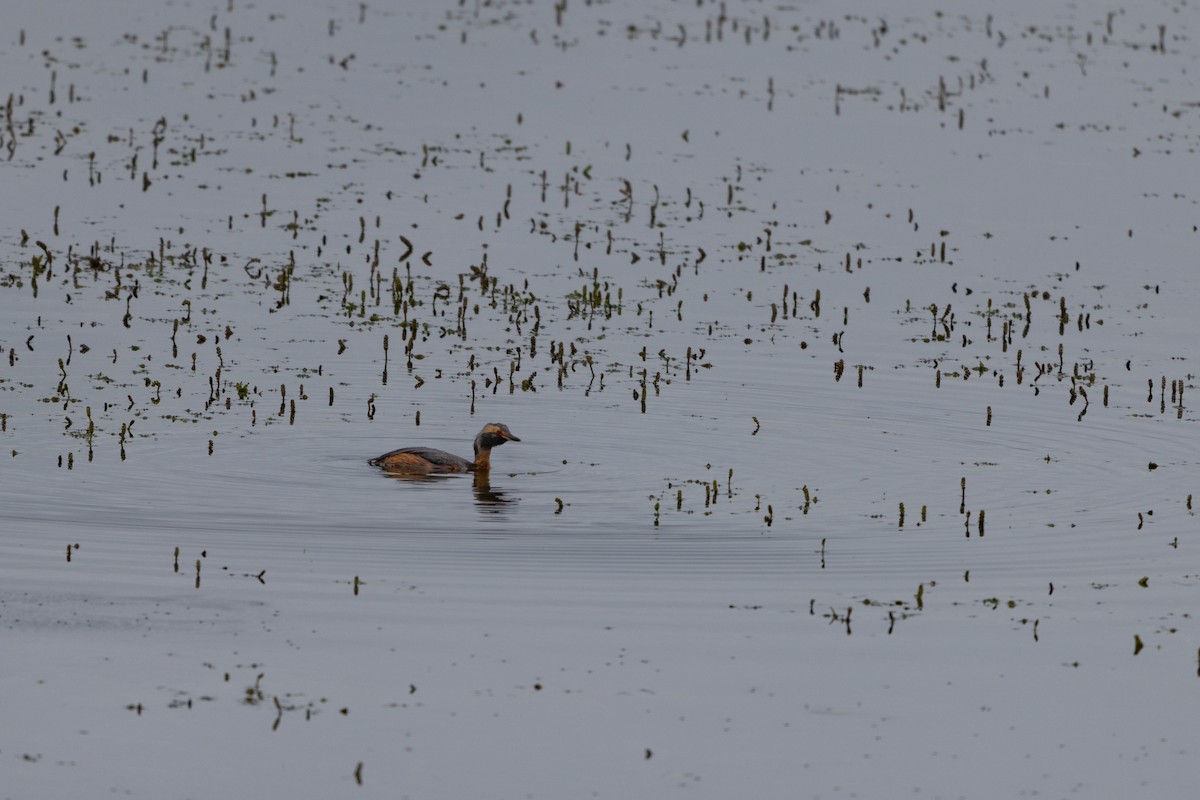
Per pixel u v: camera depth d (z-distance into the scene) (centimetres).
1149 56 10262
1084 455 4253
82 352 4894
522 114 8544
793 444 4300
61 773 2338
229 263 6028
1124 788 2394
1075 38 10625
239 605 3000
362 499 3741
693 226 6838
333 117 8331
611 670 2753
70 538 3359
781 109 8825
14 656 2722
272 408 4444
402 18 10444
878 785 2383
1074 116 8900
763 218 7006
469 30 10231
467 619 2970
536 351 5141
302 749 2433
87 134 7762
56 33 9656
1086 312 5834
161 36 9744
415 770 2383
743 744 2494
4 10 10081
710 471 4059
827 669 2784
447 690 2653
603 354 5131
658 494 3853
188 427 4234
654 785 2362
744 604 3097
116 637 2825
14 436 4091
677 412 4550
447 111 8569
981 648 2897
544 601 3075
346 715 2548
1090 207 7338
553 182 7425
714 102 8912
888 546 3488
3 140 7456
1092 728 2584
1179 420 4584
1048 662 2838
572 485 3909
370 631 2894
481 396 4641
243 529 3478
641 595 3128
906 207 7250
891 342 5381
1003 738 2544
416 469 3950
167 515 3559
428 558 3325
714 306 5756
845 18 10912
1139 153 8225
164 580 3125
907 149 8194
